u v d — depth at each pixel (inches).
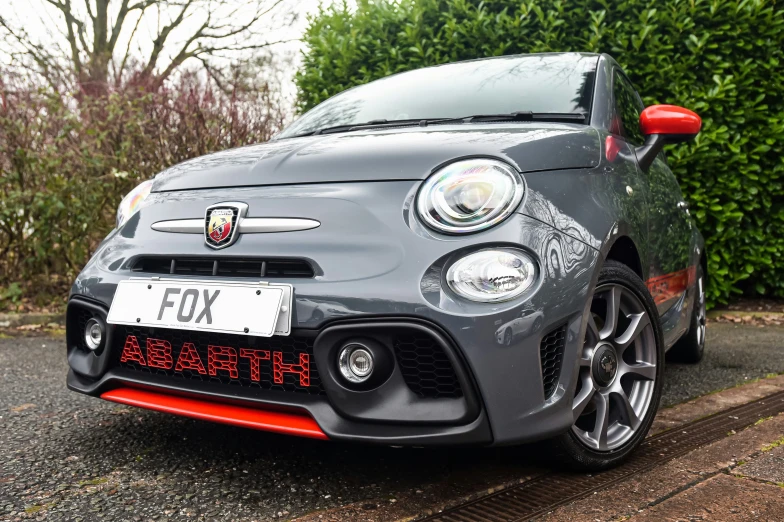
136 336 77.0
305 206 70.3
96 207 201.0
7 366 132.7
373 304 63.2
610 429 78.4
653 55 183.2
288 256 67.9
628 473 75.1
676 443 85.7
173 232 76.5
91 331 79.7
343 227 67.6
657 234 95.7
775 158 189.6
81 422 94.3
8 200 188.5
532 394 63.8
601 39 186.7
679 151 184.1
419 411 63.6
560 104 93.9
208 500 68.2
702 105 180.1
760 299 216.8
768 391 112.0
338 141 79.4
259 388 69.9
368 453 81.1
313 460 79.0
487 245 63.9
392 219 66.7
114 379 77.4
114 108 202.2
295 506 66.9
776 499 66.2
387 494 69.2
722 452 80.3
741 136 187.6
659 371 83.7
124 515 64.7
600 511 64.4
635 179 88.1
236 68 441.1
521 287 63.6
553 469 75.7
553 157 72.5
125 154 201.9
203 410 71.8
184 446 84.0
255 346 69.5
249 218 72.0
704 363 138.9
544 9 194.5
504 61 110.3
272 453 81.4
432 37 205.2
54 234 193.5
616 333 81.0
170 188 82.4
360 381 64.7
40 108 196.7
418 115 98.0
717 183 189.3
